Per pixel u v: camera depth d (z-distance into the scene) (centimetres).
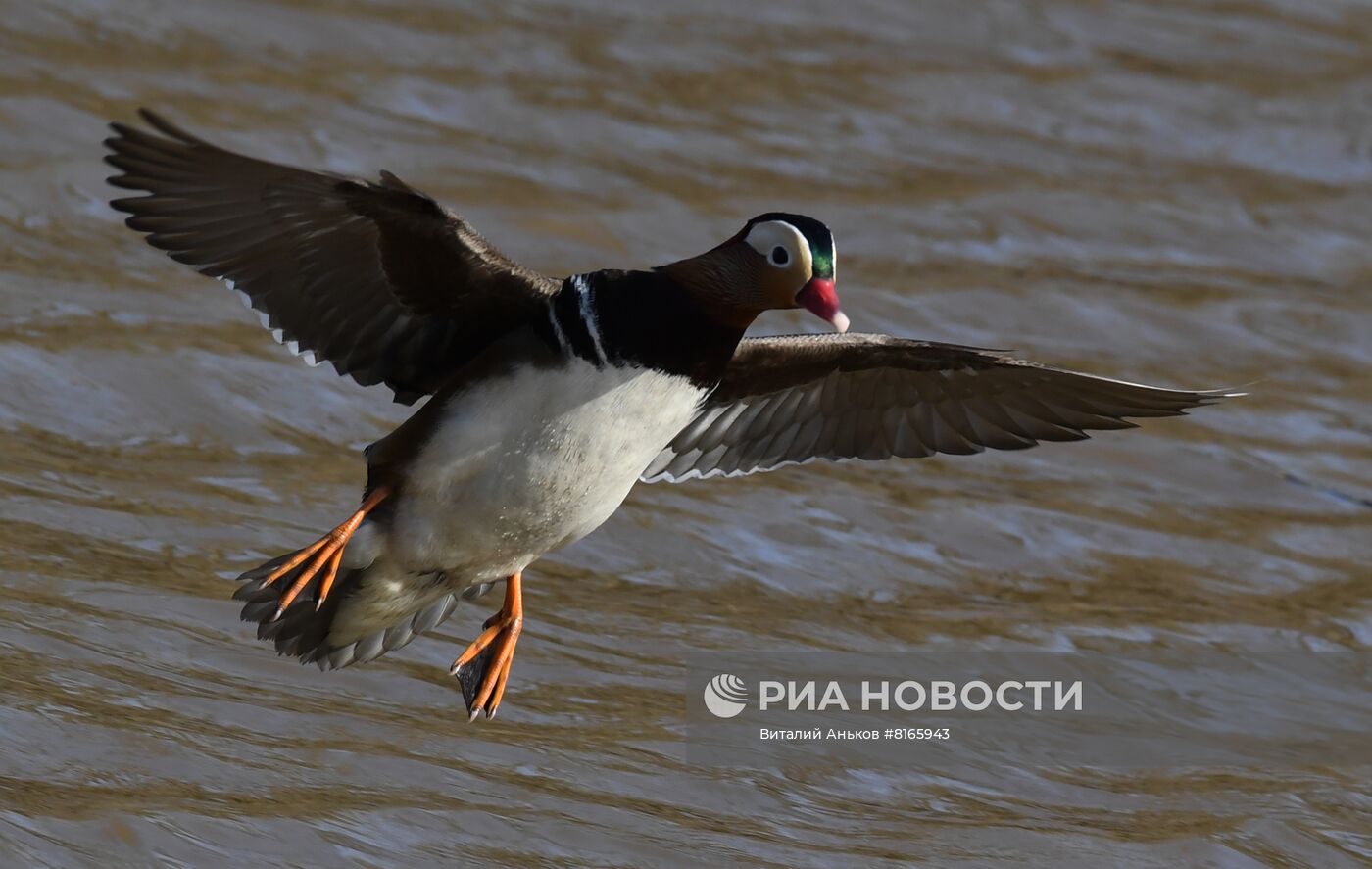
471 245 891
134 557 1296
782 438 1084
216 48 2180
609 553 1445
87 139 1923
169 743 1052
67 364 1550
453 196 1959
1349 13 2825
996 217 2139
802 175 2155
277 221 873
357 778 1055
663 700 1241
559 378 909
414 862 979
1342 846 1150
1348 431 1812
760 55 2433
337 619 959
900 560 1503
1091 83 2523
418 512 918
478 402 908
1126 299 2005
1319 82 2612
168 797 995
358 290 913
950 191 2181
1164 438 1752
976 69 2506
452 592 966
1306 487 1700
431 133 2088
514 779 1090
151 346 1603
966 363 1029
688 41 2439
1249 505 1659
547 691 1225
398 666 1220
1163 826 1151
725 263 937
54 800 970
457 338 933
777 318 1877
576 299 915
